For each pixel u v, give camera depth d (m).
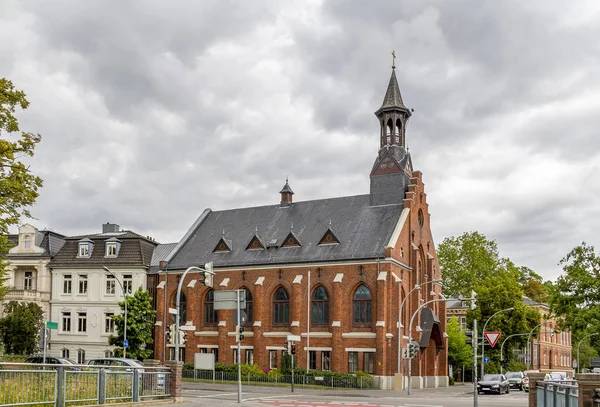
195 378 56.19
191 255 70.62
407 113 66.62
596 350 130.62
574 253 59.50
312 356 60.75
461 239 96.94
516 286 82.75
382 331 56.91
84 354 70.62
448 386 66.62
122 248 72.19
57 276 72.44
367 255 59.53
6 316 65.62
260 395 42.03
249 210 73.19
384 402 37.56
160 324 68.88
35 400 21.02
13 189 32.78
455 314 99.94
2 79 33.41
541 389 22.92
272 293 64.06
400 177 64.56
